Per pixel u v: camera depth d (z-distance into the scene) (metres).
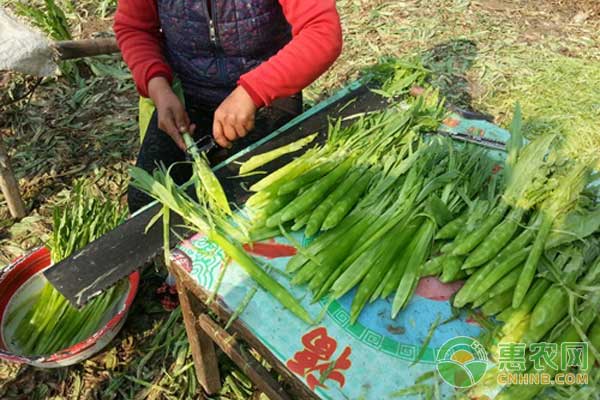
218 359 1.92
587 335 1.15
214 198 1.39
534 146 1.38
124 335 2.01
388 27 3.60
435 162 1.50
